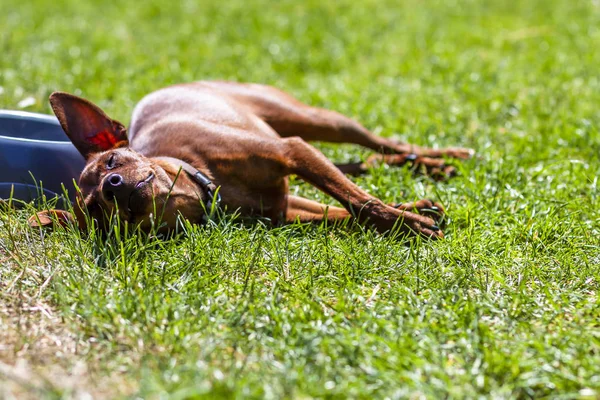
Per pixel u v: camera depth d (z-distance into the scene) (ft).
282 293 23.25
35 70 49.14
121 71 50.11
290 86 48.49
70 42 58.29
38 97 43.86
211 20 66.08
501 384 18.89
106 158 27.32
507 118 40.65
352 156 36.65
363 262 24.86
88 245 25.50
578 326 21.17
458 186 31.76
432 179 33.94
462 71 48.96
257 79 49.37
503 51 55.06
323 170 28.37
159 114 31.86
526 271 24.18
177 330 20.75
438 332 20.86
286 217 29.94
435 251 25.53
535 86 45.27
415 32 60.80
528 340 20.54
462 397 18.16
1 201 28.12
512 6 68.80
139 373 19.25
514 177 31.99
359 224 27.71
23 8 73.20
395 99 43.42
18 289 23.20
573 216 27.73
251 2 73.31
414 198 31.07
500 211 29.09
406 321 21.36
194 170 28.22
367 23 64.18
